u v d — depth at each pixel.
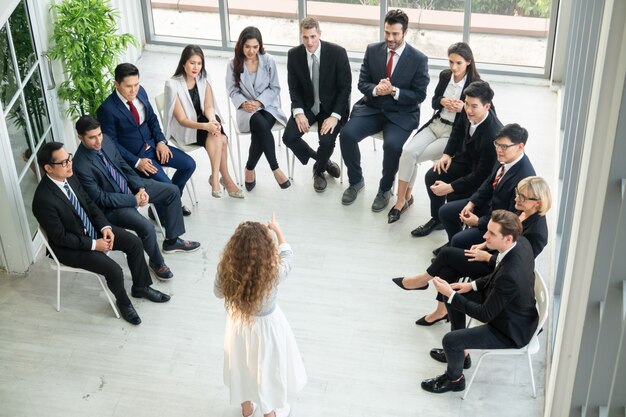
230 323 4.62
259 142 6.96
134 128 6.40
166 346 5.58
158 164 6.61
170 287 6.11
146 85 8.73
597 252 3.41
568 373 4.05
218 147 6.84
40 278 6.19
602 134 3.45
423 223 6.74
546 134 7.76
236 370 4.71
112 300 5.96
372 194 7.11
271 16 8.98
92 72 7.14
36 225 6.55
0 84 5.87
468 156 6.21
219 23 9.12
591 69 4.98
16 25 6.17
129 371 5.38
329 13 8.81
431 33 8.63
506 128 5.34
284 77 8.88
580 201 3.75
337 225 6.74
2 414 5.07
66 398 5.19
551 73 8.44
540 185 4.97
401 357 5.45
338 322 5.75
